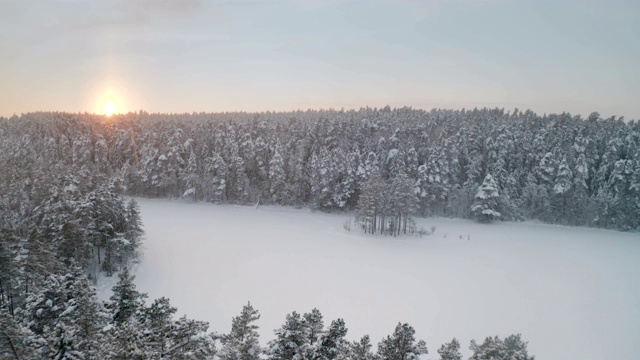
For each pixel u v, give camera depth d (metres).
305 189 86.88
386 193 70.56
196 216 73.50
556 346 30.06
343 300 37.25
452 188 81.81
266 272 44.22
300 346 13.14
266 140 94.50
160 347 12.96
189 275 43.03
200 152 95.38
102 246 44.94
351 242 58.94
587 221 75.94
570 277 45.38
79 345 15.28
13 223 50.28
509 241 62.12
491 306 36.97
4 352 13.20
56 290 19.83
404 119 107.12
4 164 65.94
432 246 58.16
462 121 104.00
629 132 85.44
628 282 44.00
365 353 13.28
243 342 15.32
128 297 19.23
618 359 28.28
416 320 33.75
